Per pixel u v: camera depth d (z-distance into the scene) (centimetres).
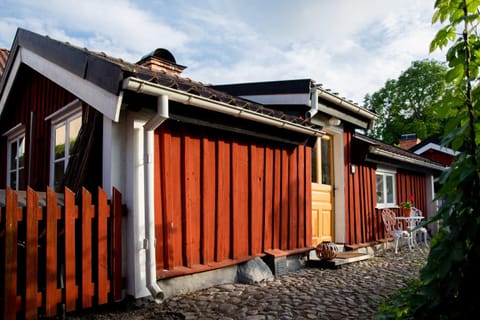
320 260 639
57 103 608
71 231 358
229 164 532
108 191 405
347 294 464
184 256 461
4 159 845
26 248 332
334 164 805
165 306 402
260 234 573
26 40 617
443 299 151
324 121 748
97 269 373
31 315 330
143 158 414
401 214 1020
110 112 377
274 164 609
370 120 869
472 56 159
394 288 497
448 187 152
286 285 505
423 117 2886
